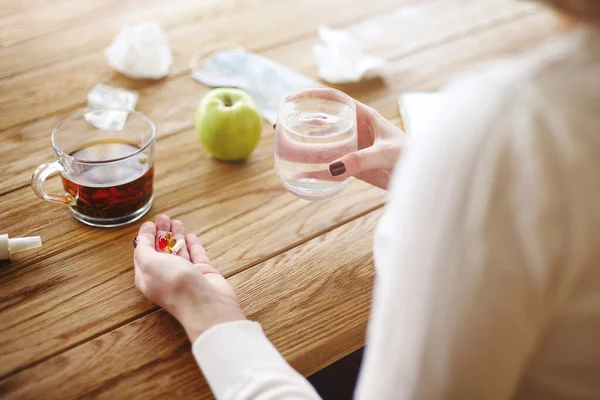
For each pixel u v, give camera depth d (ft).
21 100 3.29
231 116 2.93
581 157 1.48
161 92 3.40
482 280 1.59
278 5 4.11
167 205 2.82
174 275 2.33
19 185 2.88
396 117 3.29
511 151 1.53
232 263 2.61
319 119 2.61
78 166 2.60
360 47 3.76
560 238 1.52
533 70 1.56
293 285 2.55
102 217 2.70
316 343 2.37
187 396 2.21
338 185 2.79
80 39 3.73
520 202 1.53
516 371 1.69
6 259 2.57
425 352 1.70
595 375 1.70
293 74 3.51
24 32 3.75
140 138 2.87
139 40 3.51
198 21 3.93
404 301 1.72
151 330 2.38
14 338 2.34
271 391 2.02
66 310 2.43
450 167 1.61
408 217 1.70
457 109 1.63
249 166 3.04
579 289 1.59
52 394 2.20
